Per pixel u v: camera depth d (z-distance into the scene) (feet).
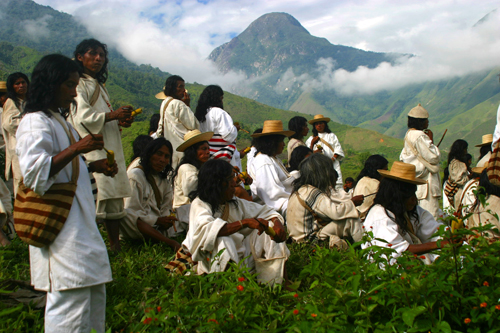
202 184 14.88
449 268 10.85
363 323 9.81
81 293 10.44
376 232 15.49
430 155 27.32
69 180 10.66
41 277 10.52
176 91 24.53
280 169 23.50
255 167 23.07
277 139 23.44
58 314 10.38
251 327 10.61
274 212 15.62
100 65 17.48
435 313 10.11
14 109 22.38
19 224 10.27
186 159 20.76
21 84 22.52
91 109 16.69
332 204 18.06
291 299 12.39
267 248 14.89
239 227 13.93
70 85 10.93
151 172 19.93
